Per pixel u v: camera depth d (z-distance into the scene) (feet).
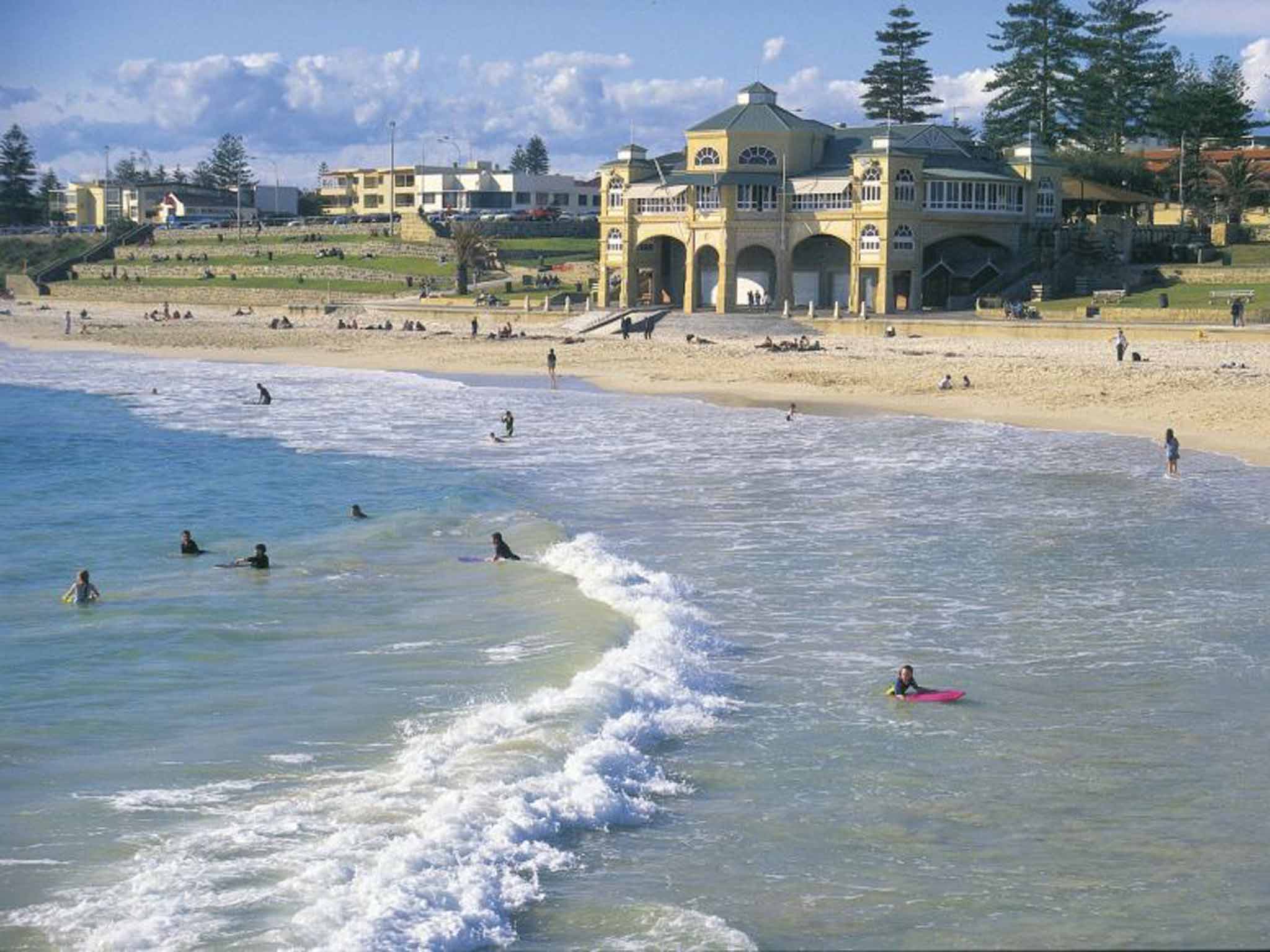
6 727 87.81
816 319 392.06
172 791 76.38
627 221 449.89
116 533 155.53
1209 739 86.12
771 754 83.35
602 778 77.36
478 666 100.83
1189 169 534.37
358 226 654.12
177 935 59.62
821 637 110.01
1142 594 122.72
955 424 240.32
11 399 299.38
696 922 61.67
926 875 67.00
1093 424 235.61
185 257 647.56
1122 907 63.62
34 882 64.75
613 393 298.97
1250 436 217.77
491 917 61.62
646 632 108.99
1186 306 368.89
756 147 435.94
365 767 79.77
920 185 415.44
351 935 59.06
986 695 94.94
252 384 331.16
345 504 172.86
